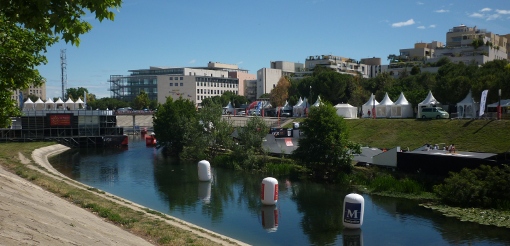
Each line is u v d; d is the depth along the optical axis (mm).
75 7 11062
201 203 36531
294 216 32062
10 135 81688
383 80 121375
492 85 69812
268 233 27812
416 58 179625
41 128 84375
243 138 55531
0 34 23078
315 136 44875
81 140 87562
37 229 14289
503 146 45250
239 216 32188
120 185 44875
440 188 33969
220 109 63312
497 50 153250
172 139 72812
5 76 24062
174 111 73625
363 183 41500
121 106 176250
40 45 26078
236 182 46094
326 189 41281
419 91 87625
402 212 31766
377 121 66125
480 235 25781
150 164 60906
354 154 45844
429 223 28734
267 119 95062
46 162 60188
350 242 25766
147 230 22562
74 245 14266
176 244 20219
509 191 30312
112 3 10859
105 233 19000
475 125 52125
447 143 50875
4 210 15141
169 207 34969
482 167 32531
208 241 21828
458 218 29344
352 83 113438
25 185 28000
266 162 53688
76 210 24422
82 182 46531
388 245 25016
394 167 41844
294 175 47969
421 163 39188
